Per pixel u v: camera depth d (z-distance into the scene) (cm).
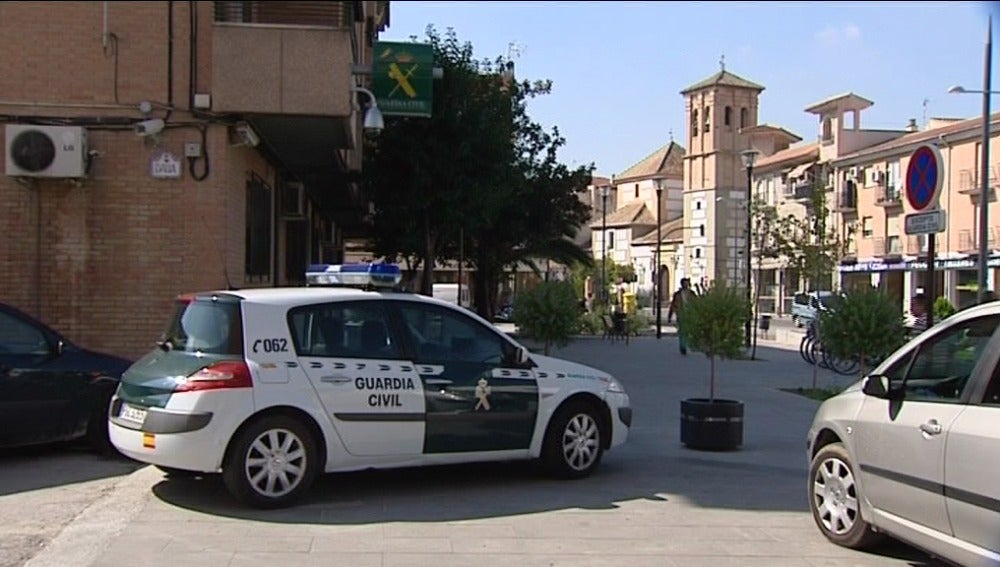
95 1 1171
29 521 724
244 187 1312
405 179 2109
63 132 1143
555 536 698
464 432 824
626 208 9362
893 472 615
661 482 896
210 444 728
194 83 1180
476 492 837
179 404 733
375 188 2117
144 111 1173
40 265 1177
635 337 3403
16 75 1163
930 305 1009
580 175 3216
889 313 1379
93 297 1182
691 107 7731
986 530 533
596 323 3450
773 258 6028
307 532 694
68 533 687
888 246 5647
